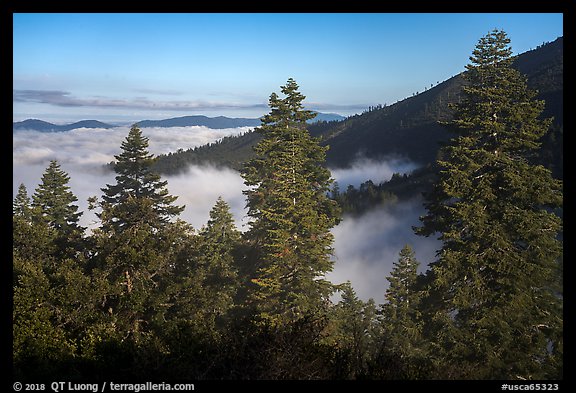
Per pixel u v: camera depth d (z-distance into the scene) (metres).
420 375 8.68
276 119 30.06
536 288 19.52
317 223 24.03
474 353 18.02
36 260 22.45
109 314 17.61
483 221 19.22
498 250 19.34
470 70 21.69
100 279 17.45
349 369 8.58
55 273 17.86
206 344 9.62
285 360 8.17
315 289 22.97
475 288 19.12
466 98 22.09
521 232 19.03
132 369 9.30
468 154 20.56
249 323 9.46
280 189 25.36
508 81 20.83
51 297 15.77
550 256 19.14
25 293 14.88
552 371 17.28
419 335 20.19
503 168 20.17
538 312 18.83
